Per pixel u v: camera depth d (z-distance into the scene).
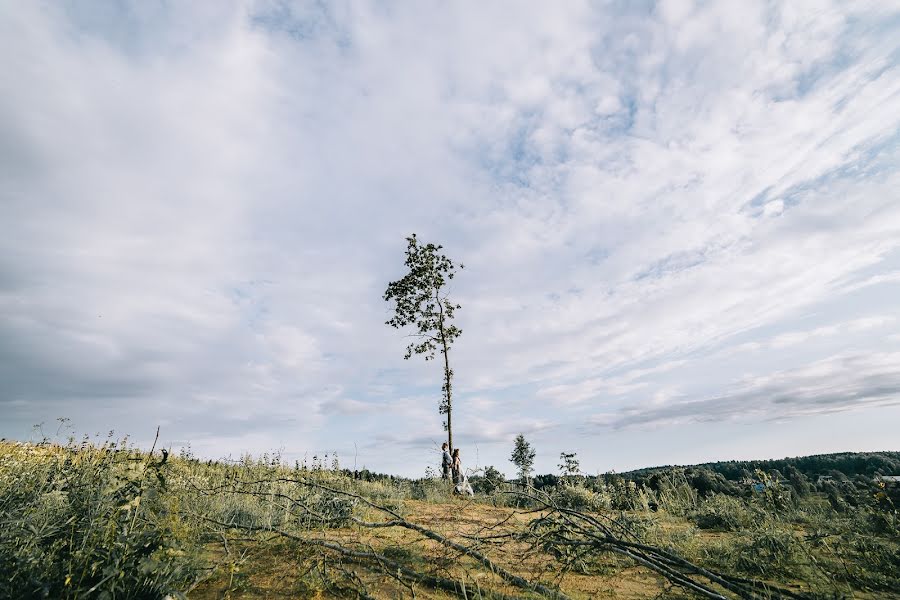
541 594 4.24
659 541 6.15
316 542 5.08
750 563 5.32
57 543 3.56
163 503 4.62
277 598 3.93
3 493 4.36
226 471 8.73
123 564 3.40
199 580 4.05
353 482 10.92
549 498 5.81
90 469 4.80
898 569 4.89
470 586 4.36
